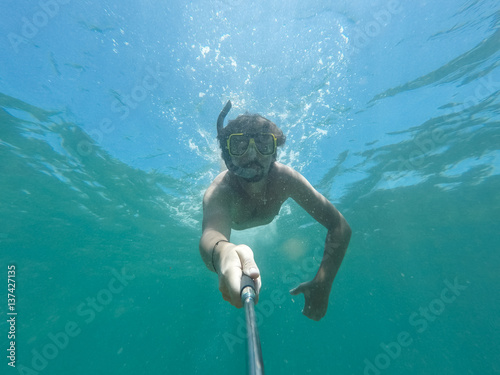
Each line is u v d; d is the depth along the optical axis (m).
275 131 0.97
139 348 4.54
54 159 2.24
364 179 2.87
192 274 4.82
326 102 2.13
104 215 2.85
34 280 2.92
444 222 3.62
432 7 1.91
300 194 1.00
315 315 0.83
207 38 1.93
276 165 1.00
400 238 4.04
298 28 1.93
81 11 1.74
